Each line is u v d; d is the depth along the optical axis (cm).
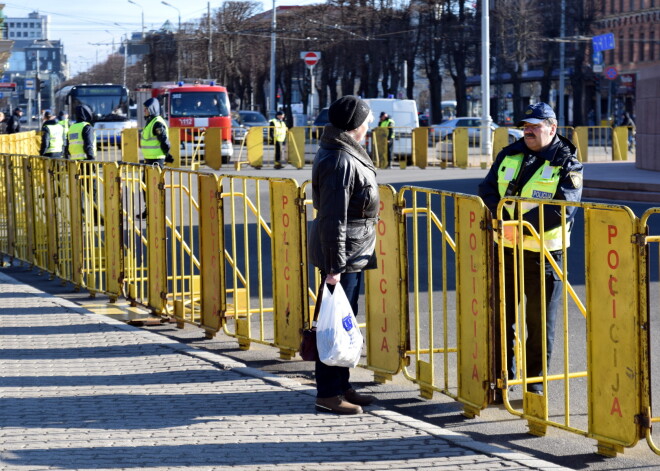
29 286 2070
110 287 1906
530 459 948
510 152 1152
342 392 1159
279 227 1422
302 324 1393
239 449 991
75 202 2014
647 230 895
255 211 1498
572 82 11969
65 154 4194
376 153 5844
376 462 945
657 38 13200
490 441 1059
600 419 966
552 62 11750
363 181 1101
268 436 1039
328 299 1105
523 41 11538
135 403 1186
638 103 4594
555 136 1137
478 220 1075
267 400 1195
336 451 982
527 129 1129
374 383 1312
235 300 1557
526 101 14775
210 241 1569
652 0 13188
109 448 995
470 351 1118
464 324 1127
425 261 2331
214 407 1163
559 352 1479
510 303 1168
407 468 925
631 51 13650
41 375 1334
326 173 1084
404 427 1067
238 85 16225
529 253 1129
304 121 13575
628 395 929
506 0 11675
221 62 14588
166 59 16025
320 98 14600
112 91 8406
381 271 1276
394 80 12538
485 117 6094
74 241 2034
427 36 12162
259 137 5881
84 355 1454
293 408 1157
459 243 1122
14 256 2447
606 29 14125
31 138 4956
